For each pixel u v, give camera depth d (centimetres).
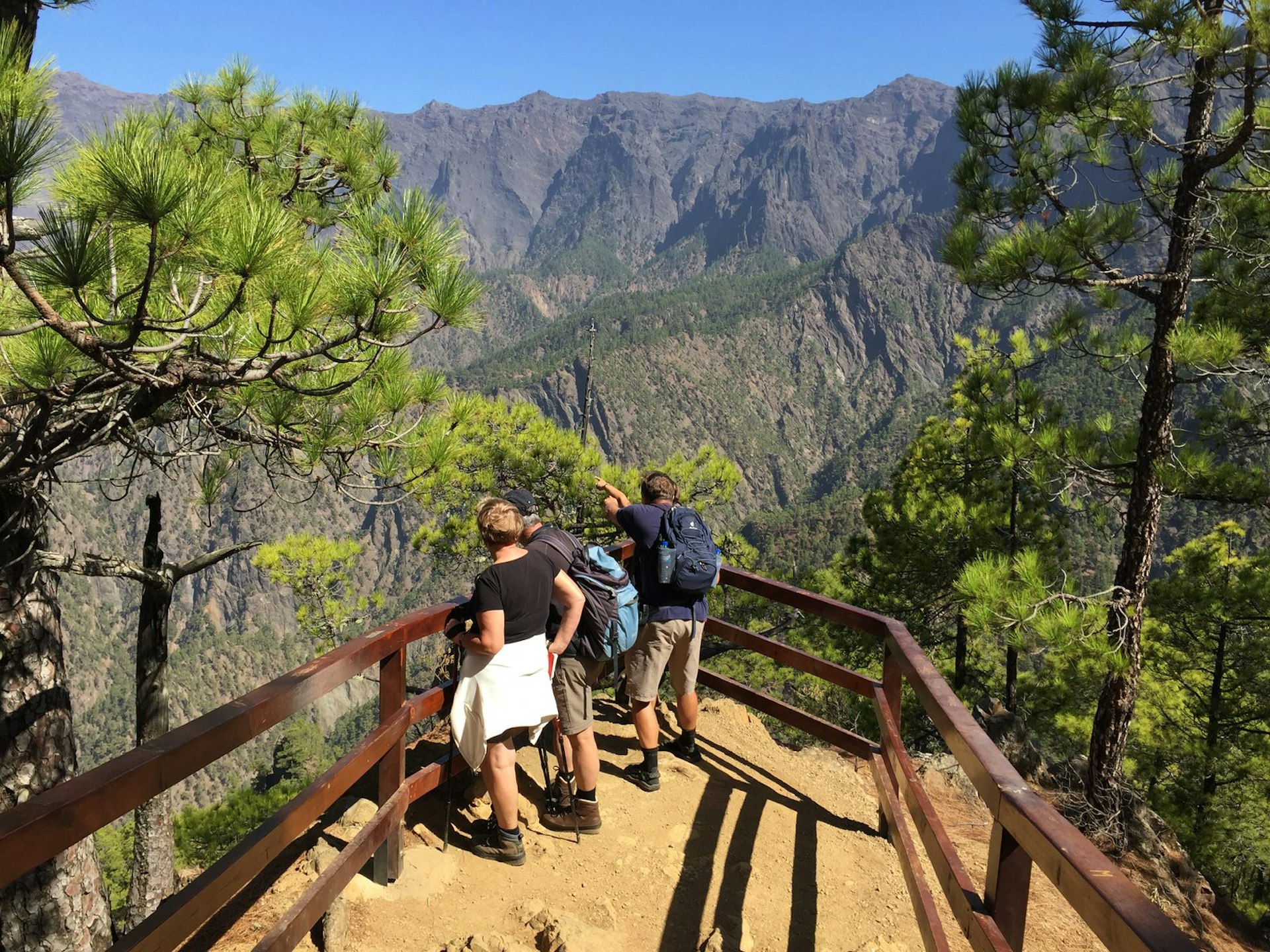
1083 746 1516
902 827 357
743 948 333
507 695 357
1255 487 873
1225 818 1449
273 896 339
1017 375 1352
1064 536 1408
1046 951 439
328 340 411
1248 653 1462
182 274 416
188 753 209
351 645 307
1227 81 740
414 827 403
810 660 460
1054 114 802
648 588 454
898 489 1647
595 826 409
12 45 280
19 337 392
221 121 725
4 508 503
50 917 554
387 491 596
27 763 534
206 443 555
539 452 1463
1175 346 780
